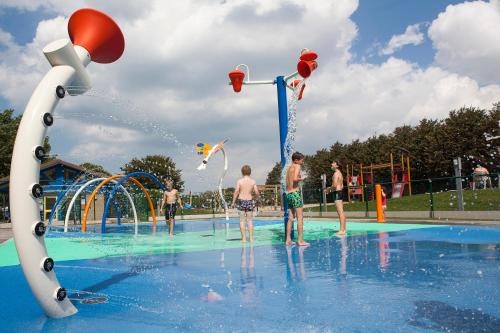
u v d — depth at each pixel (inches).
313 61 278.8
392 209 708.0
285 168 299.3
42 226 107.5
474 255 191.2
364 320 95.2
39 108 110.3
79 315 109.7
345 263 178.4
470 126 1528.1
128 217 837.2
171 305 115.6
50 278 107.9
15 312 114.7
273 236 340.5
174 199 399.5
